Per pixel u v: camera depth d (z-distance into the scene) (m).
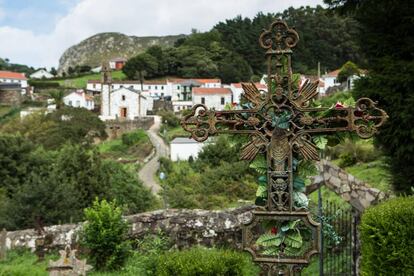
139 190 22.44
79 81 125.25
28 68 171.88
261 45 5.08
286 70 5.05
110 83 89.75
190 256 6.91
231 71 112.56
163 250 11.85
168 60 119.69
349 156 23.97
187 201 23.42
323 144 4.95
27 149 29.00
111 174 22.59
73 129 65.94
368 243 5.91
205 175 27.84
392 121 11.93
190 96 103.38
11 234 13.38
